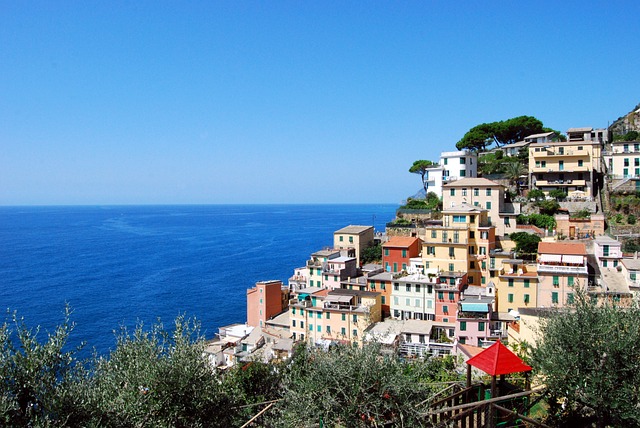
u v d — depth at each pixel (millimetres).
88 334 97500
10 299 128125
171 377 24391
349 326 71562
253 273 167500
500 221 87625
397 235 101312
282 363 42406
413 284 74500
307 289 90250
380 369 20938
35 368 20594
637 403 19734
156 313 114875
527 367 21859
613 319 21594
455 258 77562
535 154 99375
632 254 73438
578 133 113875
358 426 20047
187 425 24250
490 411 20578
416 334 65688
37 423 18812
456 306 71062
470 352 42531
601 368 20500
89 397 21031
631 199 89000
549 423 23094
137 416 22984
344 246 102000
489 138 137250
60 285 147875
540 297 67188
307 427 20875
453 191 91188
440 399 22344
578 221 85938
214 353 73688
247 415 29484
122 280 156750
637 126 127125
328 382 20938
